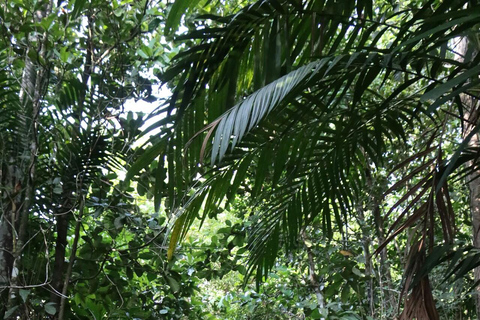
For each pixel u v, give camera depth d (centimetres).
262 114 162
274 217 302
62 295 324
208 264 438
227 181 256
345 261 436
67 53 336
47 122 364
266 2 194
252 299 471
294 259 477
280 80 169
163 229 358
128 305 403
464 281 446
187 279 447
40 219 370
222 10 379
